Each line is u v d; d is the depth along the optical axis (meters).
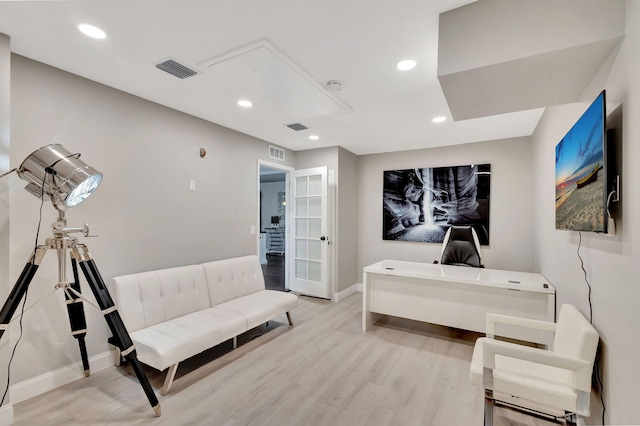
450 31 1.57
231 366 2.56
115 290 2.42
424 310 3.08
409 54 2.01
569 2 1.33
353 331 3.36
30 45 1.93
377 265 3.54
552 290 2.47
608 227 1.34
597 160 1.40
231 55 2.04
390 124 3.50
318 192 4.73
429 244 4.66
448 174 4.51
